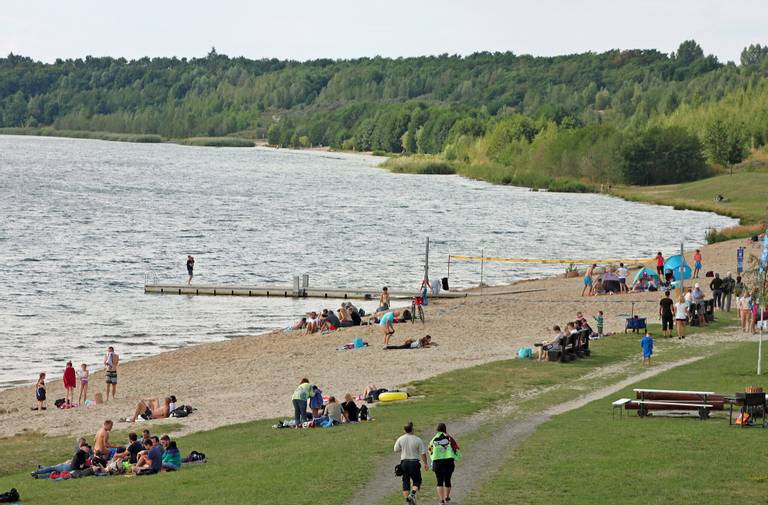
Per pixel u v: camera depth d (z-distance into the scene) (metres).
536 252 137.12
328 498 31.55
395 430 41.62
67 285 105.31
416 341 68.19
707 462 34.38
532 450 36.78
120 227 159.25
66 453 43.03
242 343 75.31
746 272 55.41
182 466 38.44
